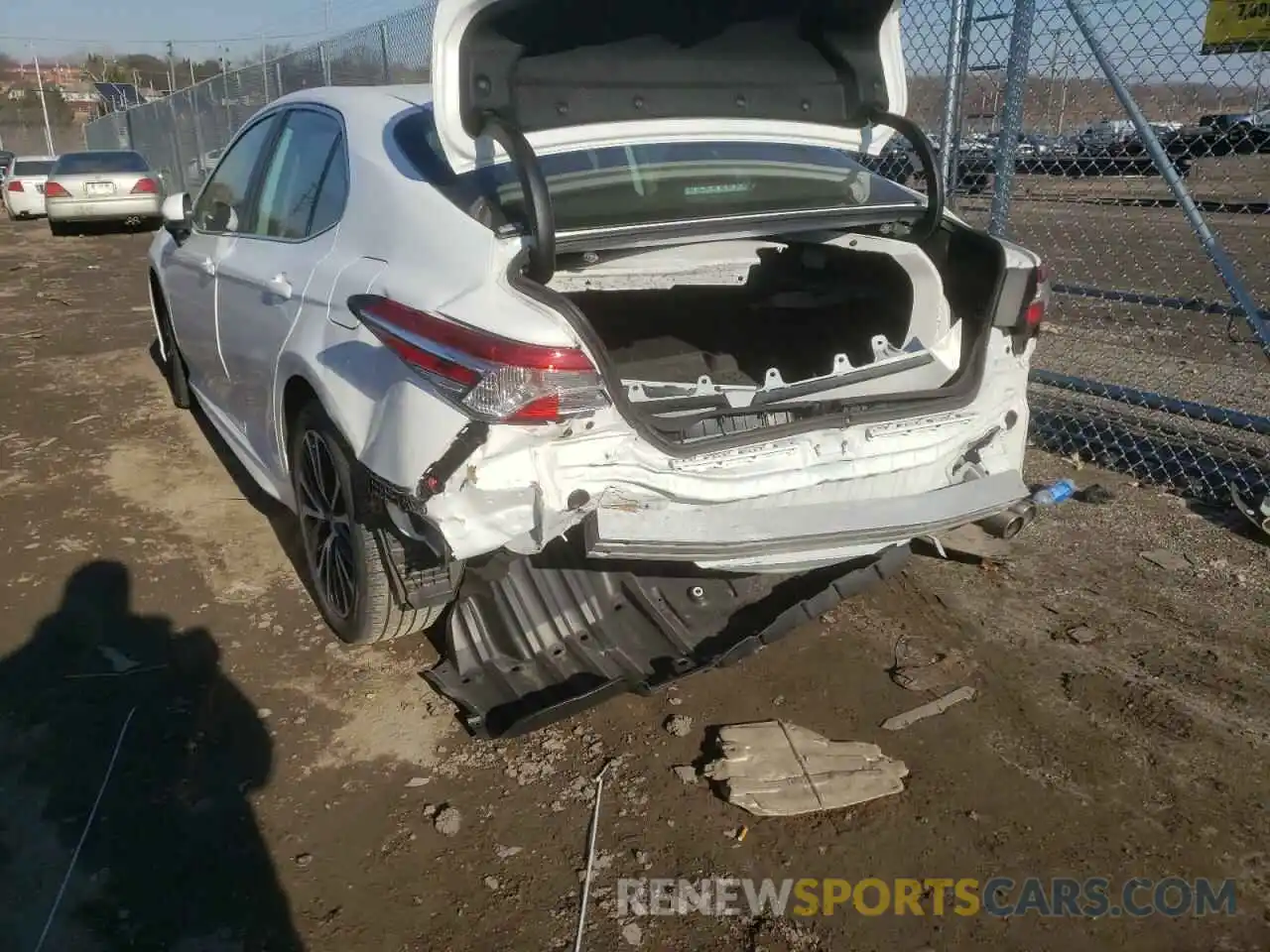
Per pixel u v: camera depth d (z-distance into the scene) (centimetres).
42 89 5747
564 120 262
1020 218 919
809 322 394
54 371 687
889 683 328
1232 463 495
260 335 354
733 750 290
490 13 238
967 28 527
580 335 237
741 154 325
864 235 339
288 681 325
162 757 288
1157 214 1188
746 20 271
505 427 235
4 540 418
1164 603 374
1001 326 312
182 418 580
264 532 431
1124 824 269
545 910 240
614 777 284
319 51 1227
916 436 293
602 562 317
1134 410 581
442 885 247
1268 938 234
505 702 301
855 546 282
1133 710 313
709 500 261
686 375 367
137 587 382
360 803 272
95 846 254
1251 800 277
